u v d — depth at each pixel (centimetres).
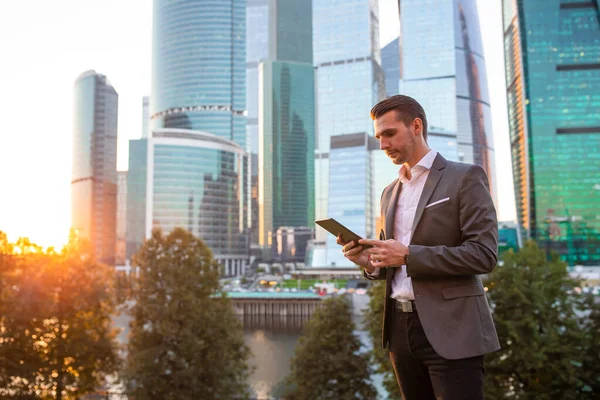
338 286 12275
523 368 1888
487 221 235
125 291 2389
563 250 12950
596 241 12875
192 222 17650
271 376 4284
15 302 2048
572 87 13688
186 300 2309
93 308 2277
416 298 239
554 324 2016
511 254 2120
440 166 258
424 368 255
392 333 263
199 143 18162
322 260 16538
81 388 2209
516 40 14400
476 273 228
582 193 13138
